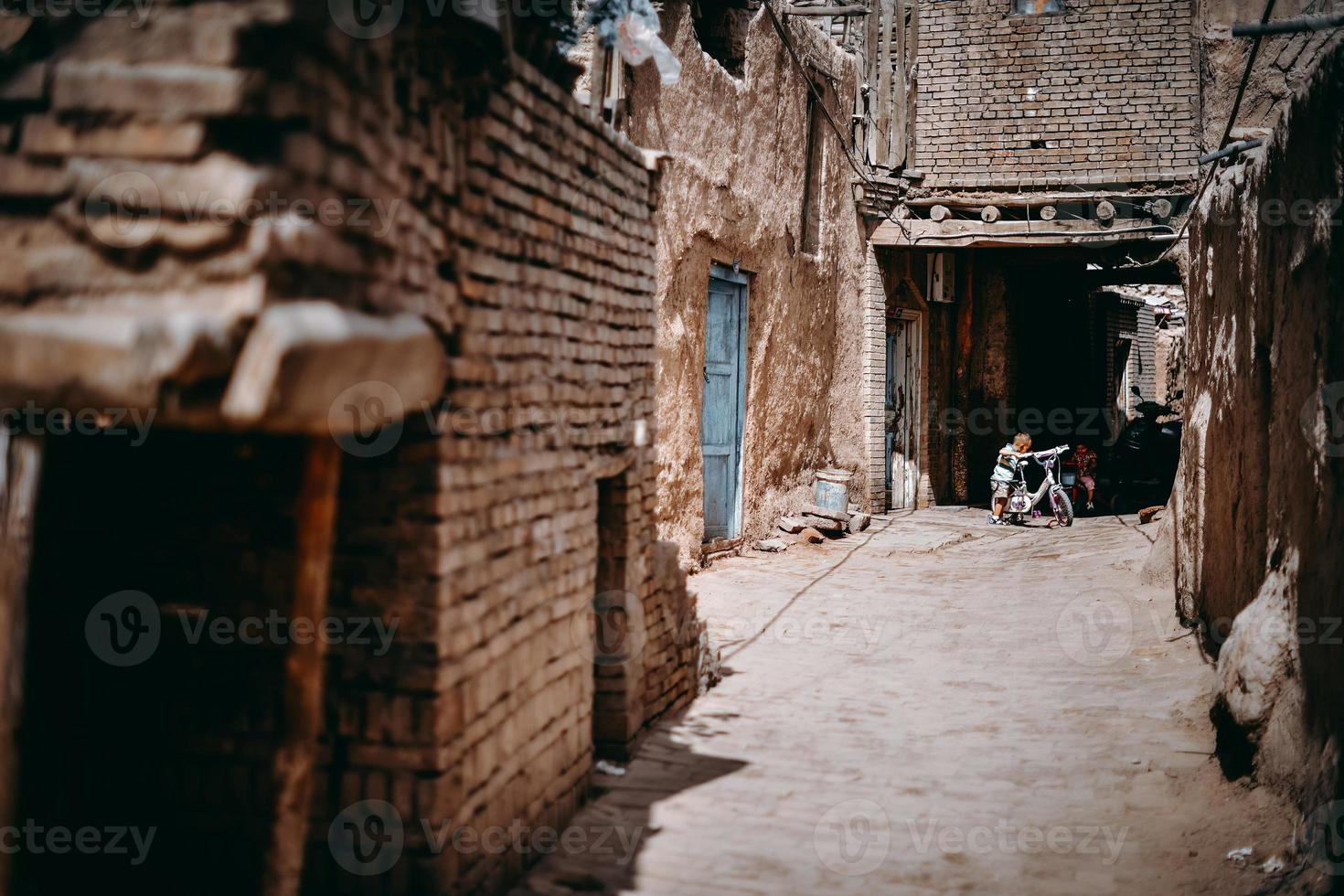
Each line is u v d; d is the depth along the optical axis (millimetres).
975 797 5301
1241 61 13188
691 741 6141
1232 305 6895
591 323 5109
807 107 13438
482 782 3936
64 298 2701
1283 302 5570
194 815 3811
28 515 3494
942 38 14695
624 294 5621
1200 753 5801
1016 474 15578
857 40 14914
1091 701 6902
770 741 6180
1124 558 11398
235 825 3789
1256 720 5141
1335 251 4680
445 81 3615
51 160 2758
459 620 3734
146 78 2719
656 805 5141
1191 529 8133
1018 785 5477
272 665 3766
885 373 15773
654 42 6016
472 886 3834
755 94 12094
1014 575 11523
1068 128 14297
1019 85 14438
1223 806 5008
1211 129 13445
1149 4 13938
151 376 2512
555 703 4738
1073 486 16156
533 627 4453
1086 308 19922
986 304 17656
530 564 4414
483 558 3932
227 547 3795
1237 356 6703
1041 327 19344
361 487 3631
